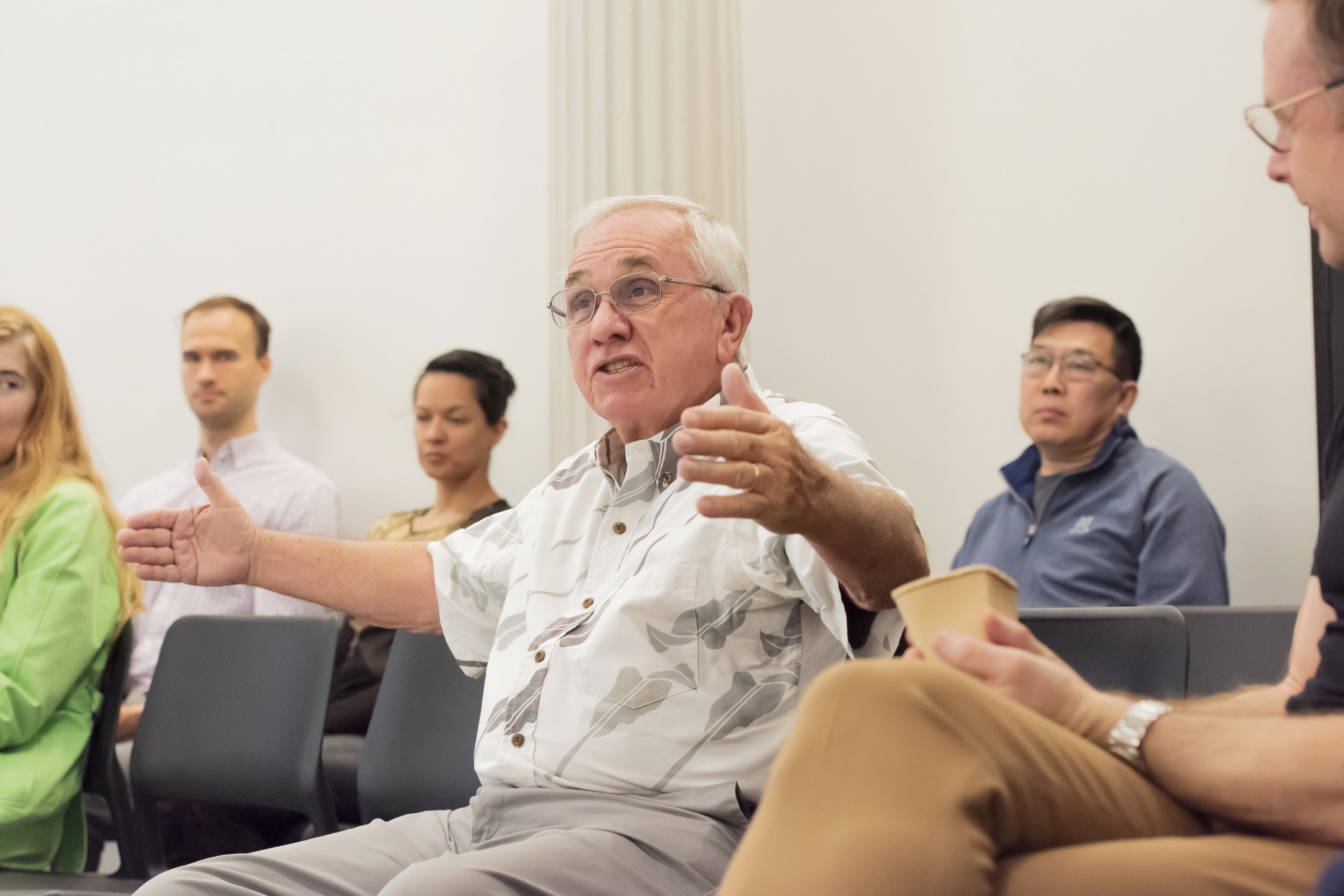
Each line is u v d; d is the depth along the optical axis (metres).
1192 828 1.03
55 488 2.80
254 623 2.61
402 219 4.98
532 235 4.78
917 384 4.18
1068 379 3.19
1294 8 1.20
